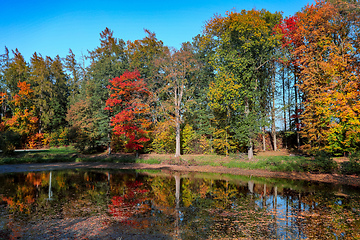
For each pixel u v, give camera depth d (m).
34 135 43.28
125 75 29.61
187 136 32.50
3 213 9.81
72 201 11.85
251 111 26.53
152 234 7.62
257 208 10.73
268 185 16.25
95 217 9.33
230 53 24.16
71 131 37.16
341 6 22.44
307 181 17.59
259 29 23.16
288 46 25.84
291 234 7.73
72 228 8.12
